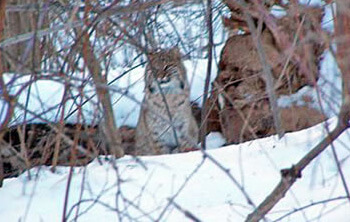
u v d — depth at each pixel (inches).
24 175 571.5
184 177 522.3
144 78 805.2
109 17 502.0
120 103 845.8
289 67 665.0
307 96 692.7
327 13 536.1
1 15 481.7
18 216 485.4
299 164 397.4
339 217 422.9
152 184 513.3
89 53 471.2
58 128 527.8
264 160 541.6
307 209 439.2
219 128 810.2
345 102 394.6
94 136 601.3
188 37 794.2
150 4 471.2
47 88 783.7
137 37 555.8
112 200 490.0
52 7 570.3
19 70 425.7
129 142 839.1
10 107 428.1
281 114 699.4
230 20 772.6
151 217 430.3
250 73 740.7
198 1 536.1
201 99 881.5
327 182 474.9
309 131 572.1
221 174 524.7
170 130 825.5
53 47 568.1
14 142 664.4
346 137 509.0
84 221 464.8
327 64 550.6
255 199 479.5
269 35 626.2
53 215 483.5
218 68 773.3
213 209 463.2
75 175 539.2
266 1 549.3
